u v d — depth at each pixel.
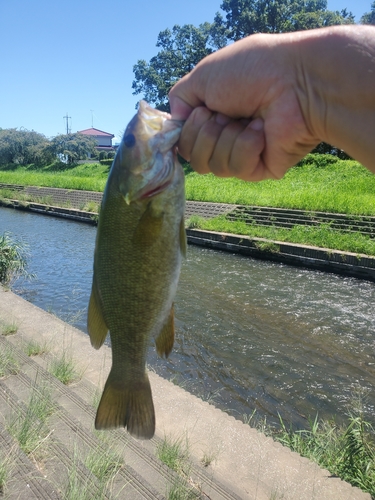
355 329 10.08
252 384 7.79
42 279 14.22
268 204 22.33
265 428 6.46
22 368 5.78
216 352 9.02
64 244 20.16
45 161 60.66
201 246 19.67
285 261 16.33
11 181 45.62
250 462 4.38
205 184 32.38
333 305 11.67
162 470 3.79
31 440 3.74
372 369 8.25
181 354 8.93
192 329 10.18
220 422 5.06
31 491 3.07
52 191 37.31
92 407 4.85
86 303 11.87
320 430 6.31
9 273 13.59
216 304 11.85
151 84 49.31
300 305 11.70
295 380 7.91
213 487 3.77
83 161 63.97
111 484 3.36
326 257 15.03
